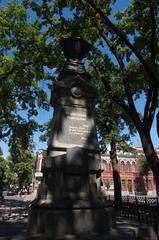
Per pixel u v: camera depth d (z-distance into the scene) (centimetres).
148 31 1440
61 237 684
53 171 857
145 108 1445
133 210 1282
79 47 1126
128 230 762
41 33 1764
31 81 1998
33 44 1761
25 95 2273
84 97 1014
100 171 897
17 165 5919
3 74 1881
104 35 1562
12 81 2020
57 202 784
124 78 1520
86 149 902
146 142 1379
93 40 1562
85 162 881
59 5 1486
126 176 7600
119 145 2611
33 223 763
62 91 999
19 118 2534
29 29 1755
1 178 5241
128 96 1492
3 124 2488
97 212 772
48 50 1653
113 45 1538
